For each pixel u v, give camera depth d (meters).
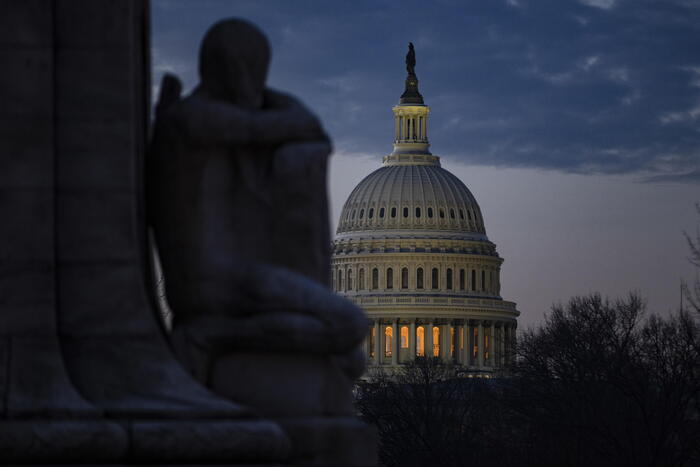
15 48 15.69
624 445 112.94
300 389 16.11
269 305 15.92
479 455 160.62
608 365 114.94
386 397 174.38
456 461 160.62
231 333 15.98
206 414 15.41
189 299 16.14
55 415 15.16
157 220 16.34
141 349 15.75
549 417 124.19
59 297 15.71
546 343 129.62
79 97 15.79
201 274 16.06
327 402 16.31
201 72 16.45
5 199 15.55
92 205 15.76
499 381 168.88
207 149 16.03
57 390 15.31
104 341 15.73
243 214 16.25
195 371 15.96
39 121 15.66
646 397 111.38
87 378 15.60
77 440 14.87
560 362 123.12
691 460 122.31
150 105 17.73
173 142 16.05
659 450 107.69
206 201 16.11
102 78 15.83
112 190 15.79
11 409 15.12
